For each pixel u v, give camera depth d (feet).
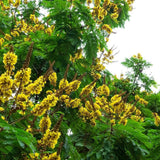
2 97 6.95
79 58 14.88
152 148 12.92
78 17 14.19
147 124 17.03
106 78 16.97
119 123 12.72
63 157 9.59
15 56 7.07
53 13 14.35
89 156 11.77
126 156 11.86
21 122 8.48
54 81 10.00
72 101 10.33
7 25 18.99
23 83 7.19
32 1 21.52
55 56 13.12
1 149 6.60
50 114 10.13
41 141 7.17
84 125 13.43
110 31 17.16
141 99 22.53
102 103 13.52
